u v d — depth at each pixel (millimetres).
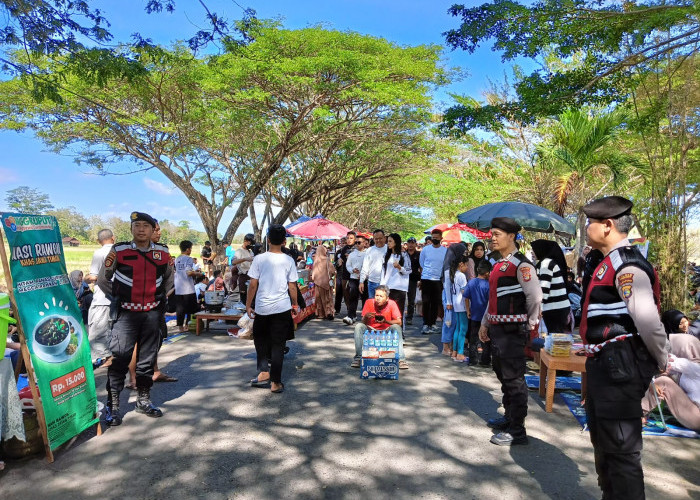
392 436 4551
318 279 11062
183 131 18125
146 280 4770
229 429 4672
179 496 3463
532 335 6902
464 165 23484
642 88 9445
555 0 7965
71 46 7363
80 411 4352
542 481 3725
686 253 8328
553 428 4809
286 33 16047
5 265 3809
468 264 8703
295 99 17250
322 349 8086
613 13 7926
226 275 13312
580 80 8867
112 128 16719
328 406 5344
